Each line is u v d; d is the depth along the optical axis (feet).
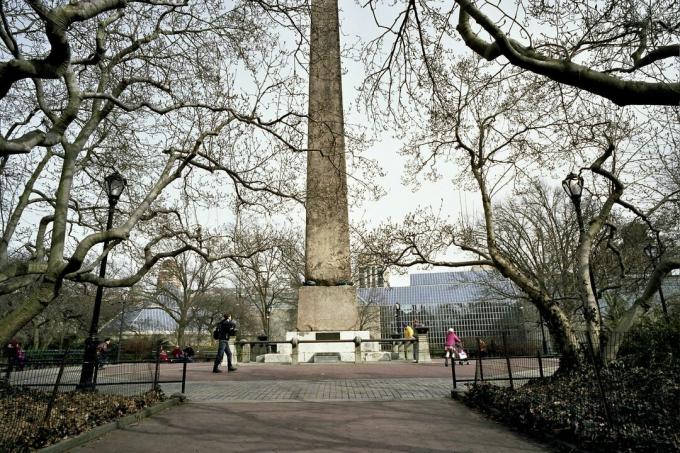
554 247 105.19
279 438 23.39
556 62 20.45
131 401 30.07
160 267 93.40
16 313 24.14
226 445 22.07
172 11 37.29
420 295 198.29
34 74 20.45
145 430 25.53
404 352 84.99
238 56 39.63
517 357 35.86
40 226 40.11
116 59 35.06
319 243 79.82
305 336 77.36
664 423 19.67
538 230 111.55
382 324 188.24
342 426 26.14
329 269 79.25
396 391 40.04
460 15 25.55
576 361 32.99
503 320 170.40
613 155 41.01
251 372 60.03
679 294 73.77
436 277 206.80
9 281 36.47
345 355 76.95
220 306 168.55
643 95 18.88
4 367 26.05
